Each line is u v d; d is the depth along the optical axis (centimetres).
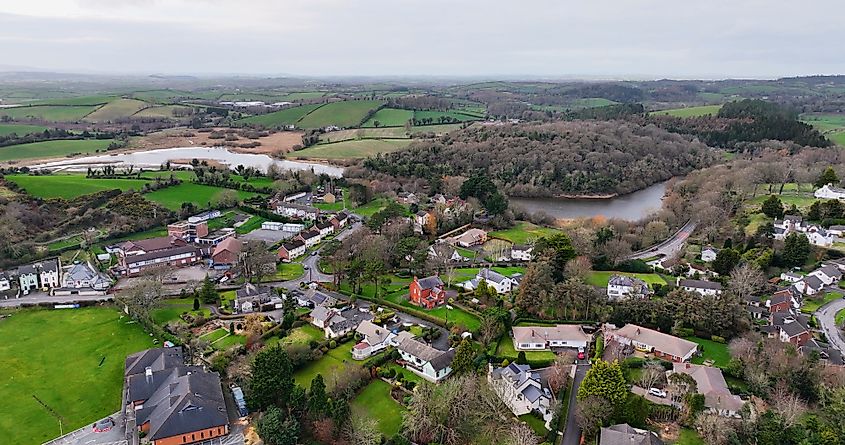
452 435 9725
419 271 17700
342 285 16825
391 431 10075
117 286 16738
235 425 10106
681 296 14138
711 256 18200
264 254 17862
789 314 13775
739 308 13612
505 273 17875
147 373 10800
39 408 10619
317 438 9669
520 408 10919
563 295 14500
